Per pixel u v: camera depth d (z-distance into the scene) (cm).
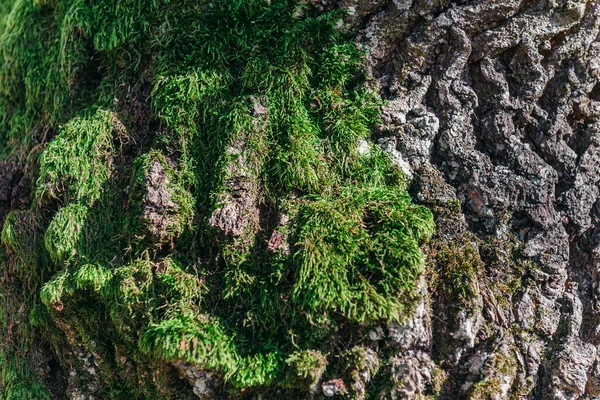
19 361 233
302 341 192
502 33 214
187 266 208
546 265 208
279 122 216
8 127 272
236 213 205
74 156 223
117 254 213
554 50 217
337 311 189
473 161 215
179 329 188
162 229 205
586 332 212
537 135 218
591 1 216
